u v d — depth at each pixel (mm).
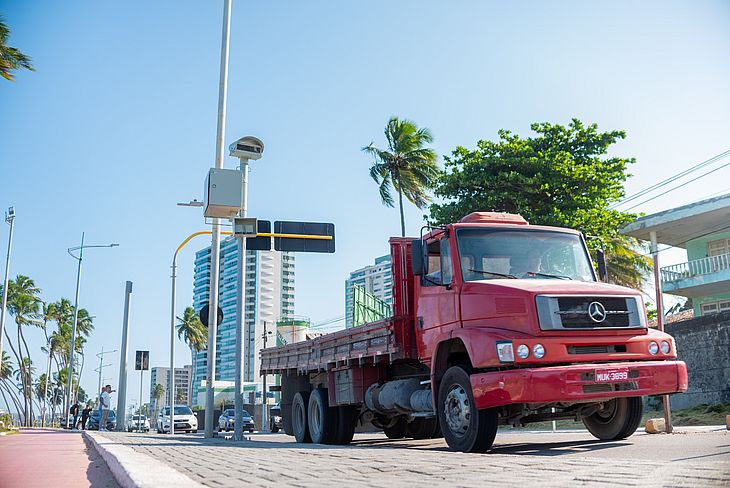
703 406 22375
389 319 10805
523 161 27859
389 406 11617
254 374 125562
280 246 16828
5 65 25094
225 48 19234
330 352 13391
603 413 10188
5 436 20156
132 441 14258
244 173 17406
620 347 8586
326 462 6492
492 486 4203
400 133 40094
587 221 26500
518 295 8516
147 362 33375
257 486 4398
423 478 4832
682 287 29328
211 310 19312
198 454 8438
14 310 85812
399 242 11219
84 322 109562
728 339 22766
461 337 8938
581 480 4473
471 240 9758
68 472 7035
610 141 29203
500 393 8148
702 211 25219
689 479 4398
